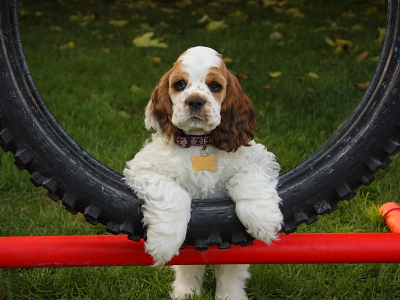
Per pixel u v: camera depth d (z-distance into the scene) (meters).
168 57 6.84
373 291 2.95
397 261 2.57
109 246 2.54
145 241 2.52
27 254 2.50
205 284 3.17
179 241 2.40
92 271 3.13
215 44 7.32
